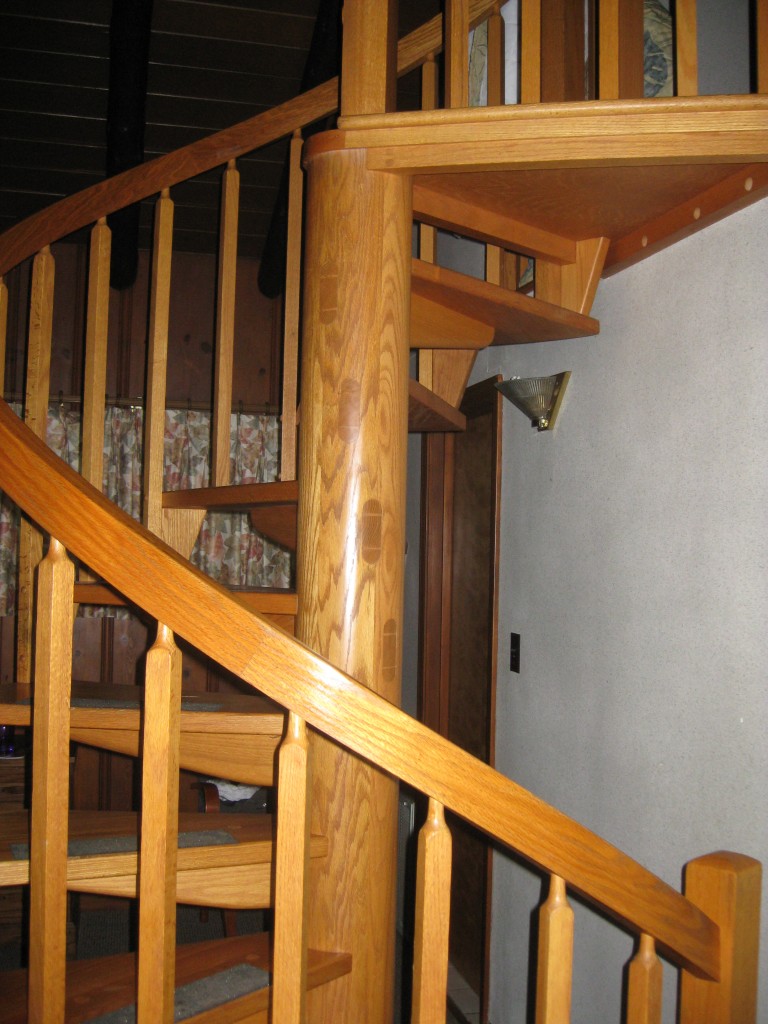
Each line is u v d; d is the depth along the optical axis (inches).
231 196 86.4
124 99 110.4
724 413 66.7
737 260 65.8
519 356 104.2
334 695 46.0
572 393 90.4
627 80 63.6
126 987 56.7
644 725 75.8
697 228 69.7
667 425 73.9
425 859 46.9
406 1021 117.9
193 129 126.1
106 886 54.3
